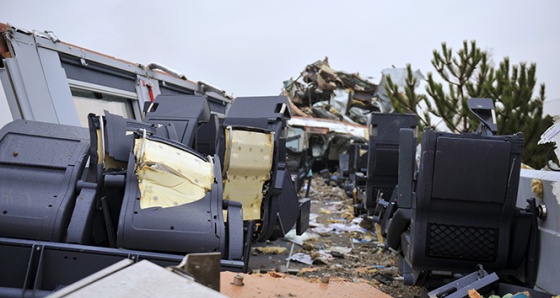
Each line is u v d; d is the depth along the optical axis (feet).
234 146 17.62
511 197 12.55
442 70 38.14
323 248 23.61
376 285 17.71
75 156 11.76
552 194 11.93
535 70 33.42
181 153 12.47
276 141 18.88
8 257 10.30
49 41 18.90
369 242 25.05
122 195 11.96
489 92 35.83
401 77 77.51
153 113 18.25
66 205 10.93
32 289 10.01
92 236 11.46
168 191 11.46
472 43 37.50
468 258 13.14
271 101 21.43
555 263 11.45
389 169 27.78
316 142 67.67
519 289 10.62
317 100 83.05
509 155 12.41
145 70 26.40
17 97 17.07
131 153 11.74
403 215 15.14
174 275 3.80
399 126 27.84
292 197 21.88
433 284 13.84
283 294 6.60
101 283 3.67
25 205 10.78
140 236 10.68
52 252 10.26
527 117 32.81
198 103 18.43
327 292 7.36
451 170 12.62
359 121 81.10
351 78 83.30
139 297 3.47
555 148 11.46
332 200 43.01
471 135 12.53
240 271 10.86
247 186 18.22
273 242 24.00
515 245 12.80
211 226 11.27
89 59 21.21
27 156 11.49
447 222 13.02
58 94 18.52
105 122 12.37
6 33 17.06
